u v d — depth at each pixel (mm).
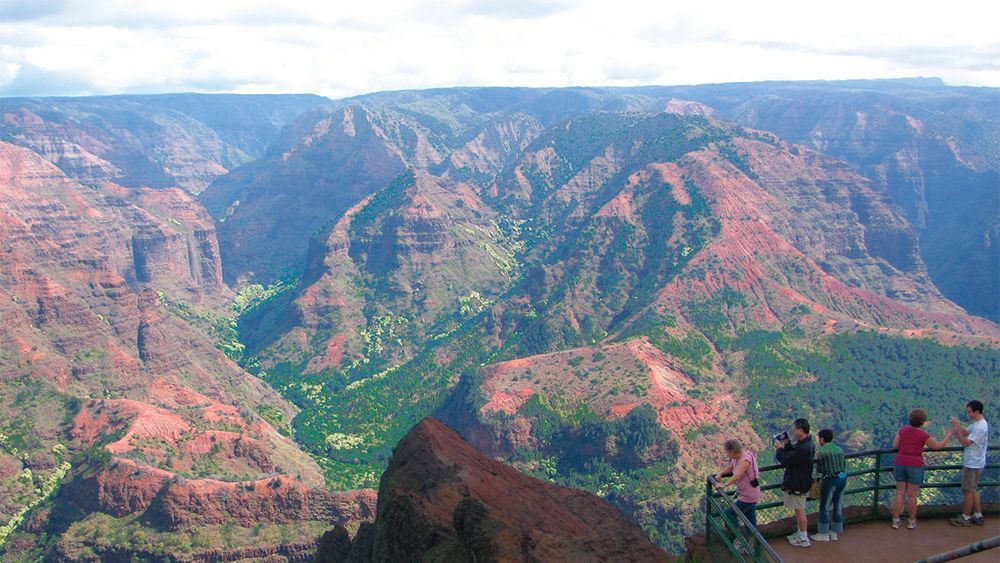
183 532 129125
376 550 53406
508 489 56438
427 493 52531
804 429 26469
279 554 128625
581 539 36750
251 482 136500
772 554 22203
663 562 35656
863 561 25484
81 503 139625
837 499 26781
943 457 107250
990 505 28250
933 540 26609
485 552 36594
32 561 136000
